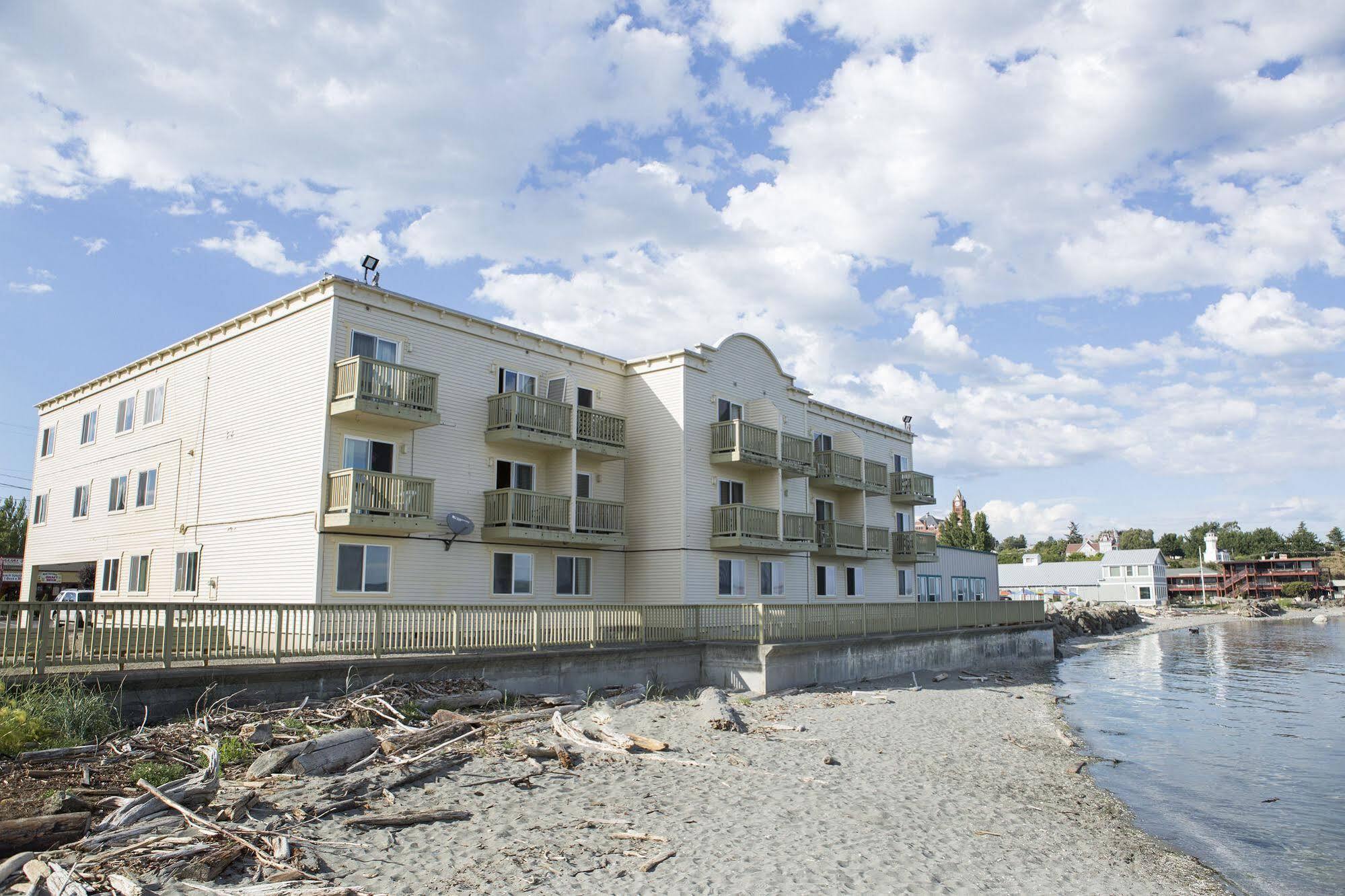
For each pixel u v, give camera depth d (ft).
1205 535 553.64
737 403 105.19
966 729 69.72
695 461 96.53
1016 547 615.16
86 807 31.53
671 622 83.97
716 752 53.16
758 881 31.81
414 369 73.92
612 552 96.22
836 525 119.85
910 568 146.41
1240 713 87.81
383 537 73.92
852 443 126.72
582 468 93.35
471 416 82.79
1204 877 38.34
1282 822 48.29
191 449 86.43
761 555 105.60
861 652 97.76
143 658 49.24
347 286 73.31
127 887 25.64
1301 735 75.51
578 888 29.91
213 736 43.88
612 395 98.99
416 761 43.62
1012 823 43.42
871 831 39.34
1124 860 39.45
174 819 31.78
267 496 75.56
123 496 96.68
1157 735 74.79
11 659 44.55
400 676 58.54
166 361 92.89
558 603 89.25
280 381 76.48
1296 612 376.27
